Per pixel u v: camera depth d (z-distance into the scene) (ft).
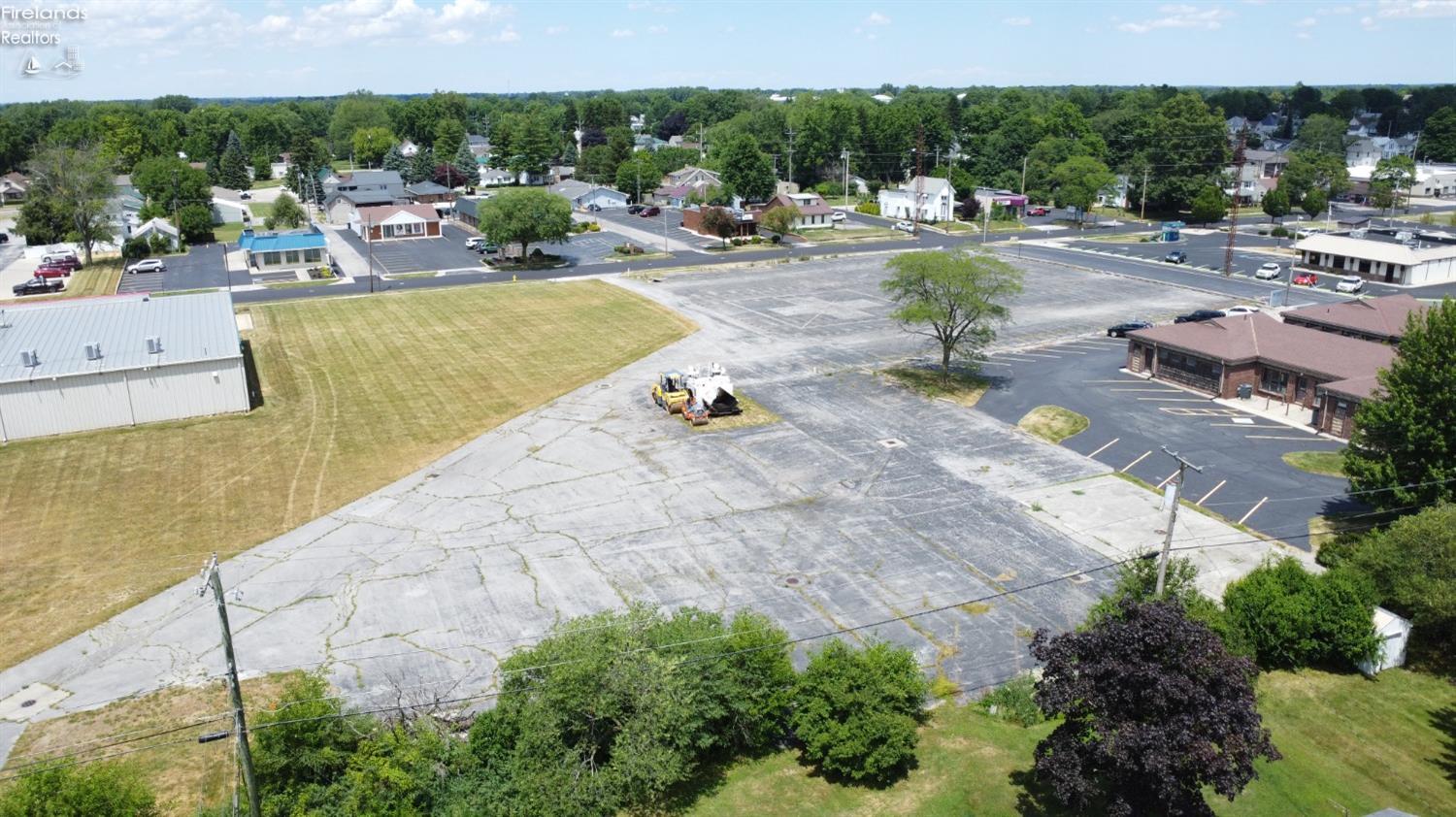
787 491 133.39
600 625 79.05
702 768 78.64
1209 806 68.74
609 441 153.17
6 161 578.25
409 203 419.13
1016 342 214.69
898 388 179.32
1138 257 324.39
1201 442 151.84
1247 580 96.53
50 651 96.02
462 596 106.22
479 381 184.75
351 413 167.02
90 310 182.91
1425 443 110.11
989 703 87.40
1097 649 65.46
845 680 76.43
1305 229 379.35
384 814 68.54
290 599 105.91
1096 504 129.08
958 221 422.82
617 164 524.93
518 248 340.80
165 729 83.20
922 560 113.80
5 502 130.93
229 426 160.76
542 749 72.13
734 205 423.23
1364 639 91.45
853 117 545.44
